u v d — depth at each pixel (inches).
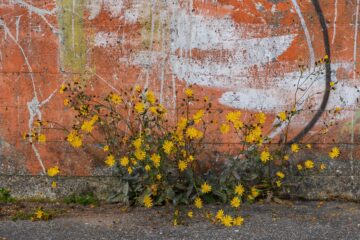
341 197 215.0
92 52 212.4
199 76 213.0
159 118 203.8
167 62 212.7
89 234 175.6
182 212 195.8
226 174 206.7
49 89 213.3
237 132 208.4
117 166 206.8
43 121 213.9
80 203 211.9
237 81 213.3
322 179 215.0
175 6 211.0
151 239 170.9
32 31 211.6
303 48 212.1
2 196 214.4
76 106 212.4
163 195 201.8
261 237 171.5
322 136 214.5
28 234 175.8
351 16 210.8
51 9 211.0
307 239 169.8
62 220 190.4
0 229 180.5
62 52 212.2
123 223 186.1
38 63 212.5
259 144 203.8
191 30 211.8
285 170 214.1
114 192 212.4
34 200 215.0
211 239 170.4
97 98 213.8
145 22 211.6
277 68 212.8
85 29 211.6
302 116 214.2
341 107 213.5
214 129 214.7
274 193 213.0
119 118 211.0
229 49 212.4
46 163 215.5
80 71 212.8
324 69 212.4
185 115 213.9
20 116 214.4
